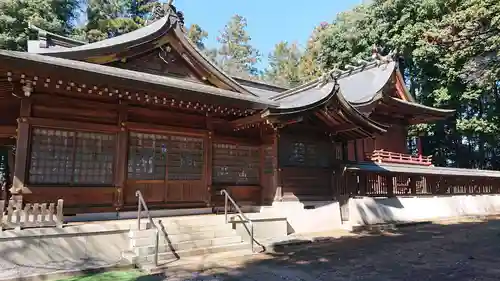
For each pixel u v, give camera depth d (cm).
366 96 1748
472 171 2038
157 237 733
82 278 629
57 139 873
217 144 1174
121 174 940
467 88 2242
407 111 1942
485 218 1739
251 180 1234
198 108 1056
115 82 810
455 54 1171
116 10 3697
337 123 1248
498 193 2200
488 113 2409
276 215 1091
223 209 1134
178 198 1052
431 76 2503
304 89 1433
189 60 1123
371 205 1413
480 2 1030
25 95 805
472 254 871
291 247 952
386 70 2006
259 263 759
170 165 1052
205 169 1112
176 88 906
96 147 927
